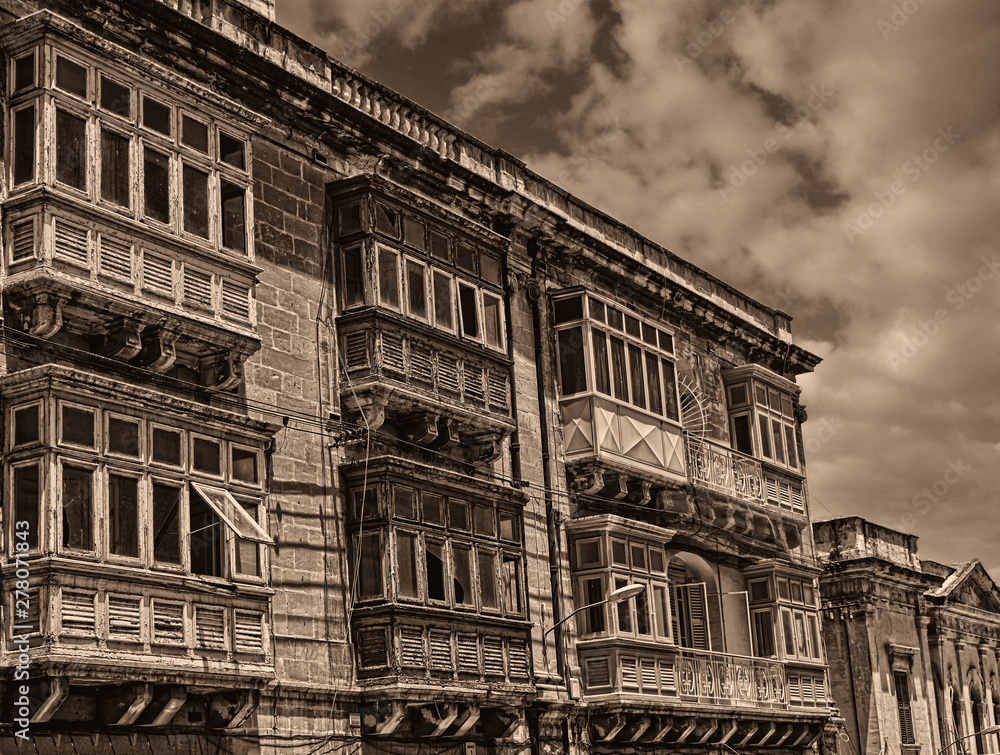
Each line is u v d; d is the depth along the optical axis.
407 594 23.47
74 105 19.52
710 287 37.41
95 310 19.27
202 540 19.98
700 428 35.09
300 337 23.77
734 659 33.16
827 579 45.28
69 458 18.22
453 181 28.09
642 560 30.02
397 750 23.64
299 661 22.06
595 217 32.81
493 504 26.06
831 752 37.09
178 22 22.41
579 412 29.70
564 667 28.11
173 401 19.83
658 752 30.39
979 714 50.69
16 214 19.00
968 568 51.03
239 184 22.16
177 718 19.92
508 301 29.25
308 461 23.28
